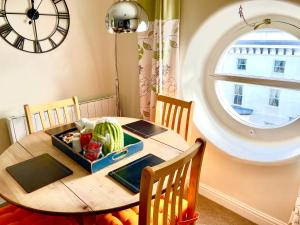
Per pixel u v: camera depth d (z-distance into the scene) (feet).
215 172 6.48
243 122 6.37
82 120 4.73
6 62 6.28
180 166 3.11
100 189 3.32
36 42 6.63
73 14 7.18
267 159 5.36
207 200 6.73
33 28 6.49
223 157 6.17
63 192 3.25
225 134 6.65
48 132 5.17
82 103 7.64
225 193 6.43
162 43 6.04
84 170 3.76
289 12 5.03
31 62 6.68
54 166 3.84
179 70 6.44
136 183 3.41
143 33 6.51
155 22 6.00
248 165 5.74
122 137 4.12
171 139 4.81
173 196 3.42
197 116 6.65
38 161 4.00
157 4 5.86
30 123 5.37
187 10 5.93
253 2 4.91
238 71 6.57
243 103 6.79
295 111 5.92
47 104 5.70
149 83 7.00
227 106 6.72
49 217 3.82
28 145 4.61
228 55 6.60
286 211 5.41
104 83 8.52
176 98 6.06
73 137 4.38
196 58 6.53
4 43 6.14
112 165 3.88
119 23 4.09
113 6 4.17
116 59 8.48
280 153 5.38
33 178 3.53
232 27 6.09
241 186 6.04
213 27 5.97
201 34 5.99
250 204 5.99
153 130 5.24
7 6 5.98
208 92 6.91
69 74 7.54
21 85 6.66
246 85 6.51
